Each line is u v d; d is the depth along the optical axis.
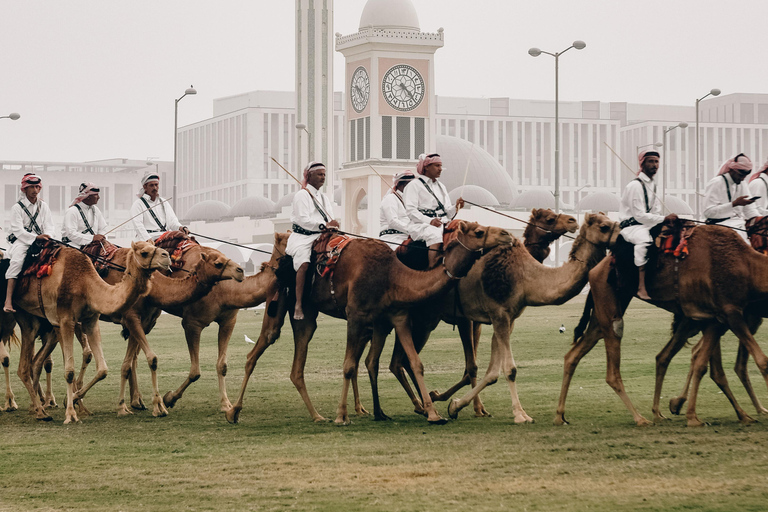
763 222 14.99
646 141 165.75
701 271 14.04
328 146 93.56
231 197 171.50
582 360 23.33
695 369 14.22
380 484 10.95
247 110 165.88
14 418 16.81
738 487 10.31
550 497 10.17
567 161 172.62
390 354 25.70
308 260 15.81
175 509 10.14
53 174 149.75
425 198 16.30
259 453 12.89
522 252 15.38
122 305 15.73
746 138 167.25
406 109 74.69
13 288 16.80
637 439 13.05
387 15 75.19
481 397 17.95
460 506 9.93
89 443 13.97
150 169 158.75
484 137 170.12
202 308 17.03
